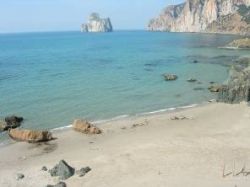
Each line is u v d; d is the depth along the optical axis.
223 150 29.50
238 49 130.88
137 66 87.00
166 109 46.25
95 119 42.34
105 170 26.52
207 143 31.28
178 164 26.80
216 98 51.06
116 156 29.16
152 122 39.88
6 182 25.55
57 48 155.75
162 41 197.88
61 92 56.31
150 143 31.92
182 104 48.88
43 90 57.81
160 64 90.25
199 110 44.47
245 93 45.59
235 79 48.53
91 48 152.25
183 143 31.48
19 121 41.38
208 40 194.00
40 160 29.75
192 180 24.03
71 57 112.06
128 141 33.25
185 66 85.44
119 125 39.25
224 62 91.50
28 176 26.33
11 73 76.12
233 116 40.44
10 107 47.28
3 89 58.31
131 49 142.12
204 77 69.50
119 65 89.62
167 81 65.50
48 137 35.09
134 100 51.38
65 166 26.47
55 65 91.00
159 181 24.12
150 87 60.22
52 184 24.88
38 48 157.25
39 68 84.94
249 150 29.42
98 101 50.72
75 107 47.50
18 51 140.38
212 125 37.38
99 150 31.17
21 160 30.06
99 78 69.38
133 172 25.91
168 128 37.06
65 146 33.25
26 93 55.44
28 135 34.75
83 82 65.12
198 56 108.19
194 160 27.45
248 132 34.31
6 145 33.91
